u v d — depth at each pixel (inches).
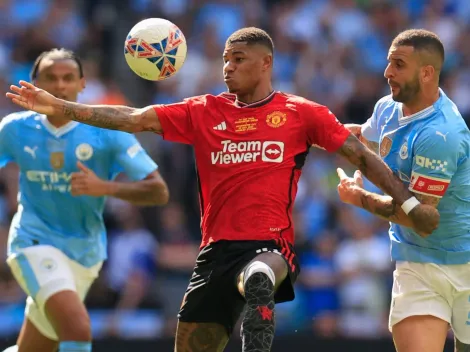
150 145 1800.0
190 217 1738.4
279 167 782.5
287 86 2022.6
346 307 1571.1
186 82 1987.0
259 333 717.9
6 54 1971.0
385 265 1621.6
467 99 2043.6
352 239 1649.9
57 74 973.8
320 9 2198.6
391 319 853.2
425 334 826.8
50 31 2018.9
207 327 802.2
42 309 940.0
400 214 797.2
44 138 979.9
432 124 808.9
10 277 1512.1
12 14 2054.6
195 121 799.7
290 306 1556.3
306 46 2107.5
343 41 2144.4
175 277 1596.9
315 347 1278.3
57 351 1011.3
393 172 794.8
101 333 1494.8
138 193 973.8
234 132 789.2
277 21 2151.8
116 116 784.9
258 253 768.3
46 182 979.9
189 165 1776.6
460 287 837.8
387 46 2170.3
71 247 979.9
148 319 1530.5
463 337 852.0
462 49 2155.5
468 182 829.8
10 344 1242.6
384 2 2250.2
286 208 789.2
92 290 1542.8
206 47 2030.0
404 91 812.6
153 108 796.0
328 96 2007.9
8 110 1865.2
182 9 2137.1
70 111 775.7
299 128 788.6
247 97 801.6
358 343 1280.8
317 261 1635.1
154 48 813.2
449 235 834.2
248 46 789.2
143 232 1601.9
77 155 979.3
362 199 825.5
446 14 2245.3
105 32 2105.1
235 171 783.1
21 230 975.6
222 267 777.6
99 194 940.6
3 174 1663.4
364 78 2064.5
